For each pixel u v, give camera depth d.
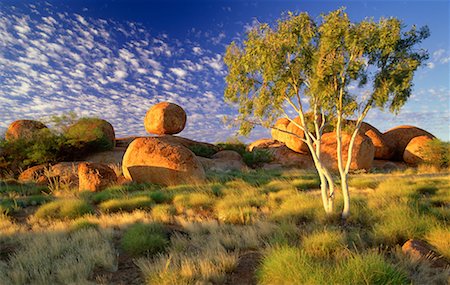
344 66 8.55
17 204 12.80
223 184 17.22
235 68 9.50
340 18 8.33
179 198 12.78
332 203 8.96
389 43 8.02
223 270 5.32
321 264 5.04
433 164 25.30
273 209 10.45
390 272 4.39
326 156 26.55
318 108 9.62
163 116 35.94
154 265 5.56
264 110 9.58
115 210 11.58
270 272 4.88
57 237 7.37
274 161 31.17
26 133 27.03
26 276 5.30
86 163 17.80
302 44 8.73
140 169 18.84
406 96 8.31
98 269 5.84
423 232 6.67
